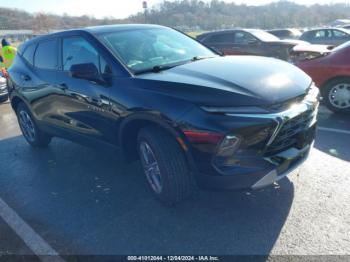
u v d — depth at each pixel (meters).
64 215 3.47
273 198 3.40
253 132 2.70
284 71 3.34
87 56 3.85
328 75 5.98
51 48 4.50
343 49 5.89
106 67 3.59
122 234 3.09
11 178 4.42
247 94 2.80
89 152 5.08
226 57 3.97
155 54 3.87
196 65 3.54
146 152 3.41
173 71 3.42
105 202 3.63
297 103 2.97
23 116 5.44
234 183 2.82
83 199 3.74
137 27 4.35
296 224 2.99
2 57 11.68
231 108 2.74
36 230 3.26
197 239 2.94
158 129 3.21
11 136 6.27
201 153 2.83
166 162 3.08
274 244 2.79
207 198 3.50
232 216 3.19
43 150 5.37
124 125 3.38
